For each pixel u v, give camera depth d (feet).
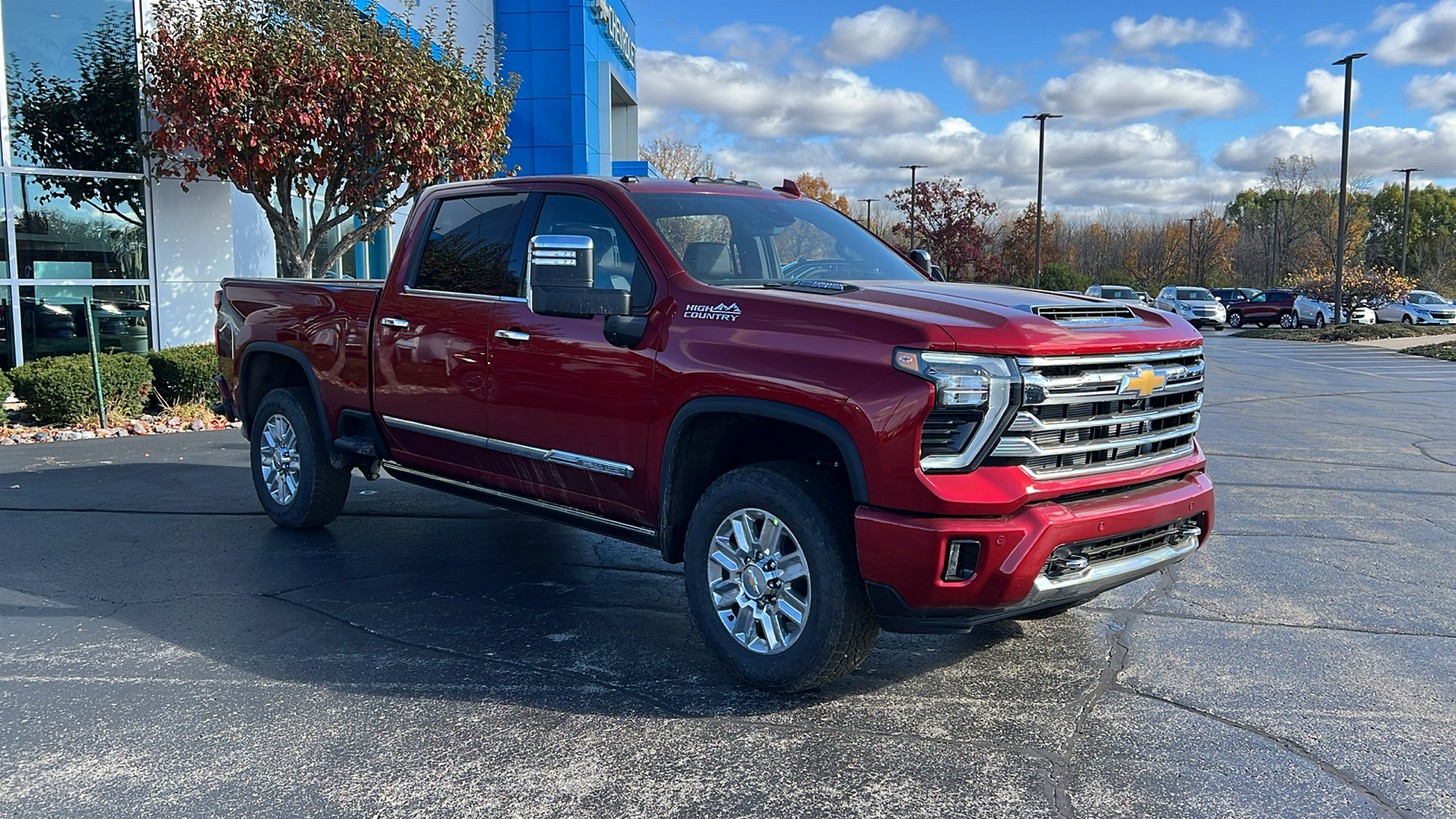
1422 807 10.16
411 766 10.80
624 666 13.74
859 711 12.37
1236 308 148.97
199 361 37.37
